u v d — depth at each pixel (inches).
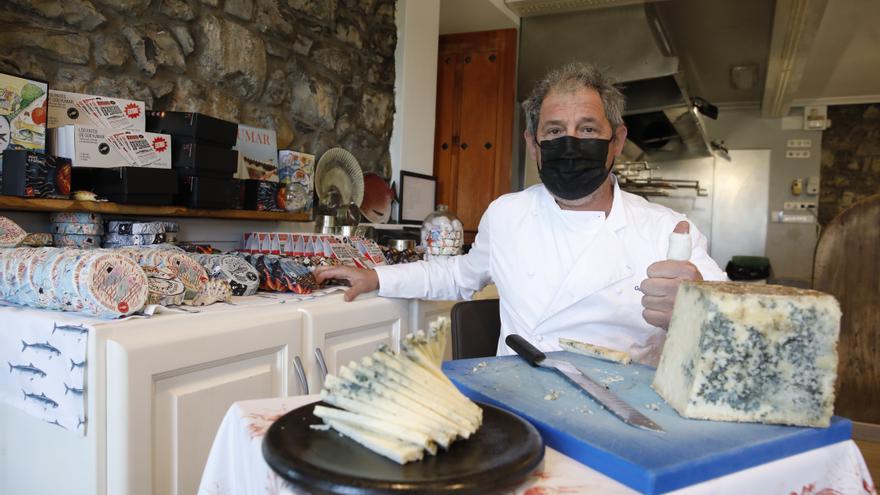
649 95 135.3
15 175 47.8
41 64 54.3
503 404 27.3
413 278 62.7
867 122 226.2
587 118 49.3
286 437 22.0
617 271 51.4
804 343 24.5
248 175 73.4
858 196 228.1
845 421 25.3
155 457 37.5
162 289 43.1
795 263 233.0
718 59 177.3
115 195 54.2
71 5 56.0
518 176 153.6
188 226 69.1
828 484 24.8
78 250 41.1
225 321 43.4
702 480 20.9
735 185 239.6
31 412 38.5
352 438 21.9
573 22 130.4
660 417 25.5
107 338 35.4
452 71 131.1
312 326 51.1
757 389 24.9
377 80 102.9
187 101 68.2
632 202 55.7
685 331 27.2
